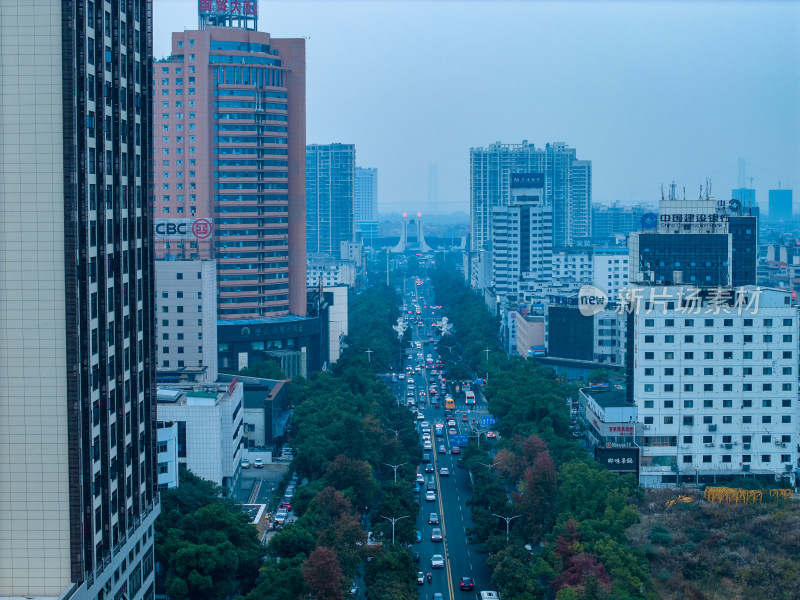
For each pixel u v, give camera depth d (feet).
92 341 495.82
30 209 469.98
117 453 538.47
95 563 497.46
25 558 481.87
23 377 476.13
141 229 587.68
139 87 577.84
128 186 558.97
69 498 479.41
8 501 480.23
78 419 477.77
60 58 465.06
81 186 479.41
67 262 471.21
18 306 473.67
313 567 634.84
